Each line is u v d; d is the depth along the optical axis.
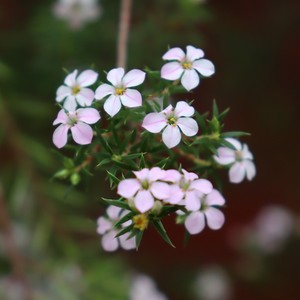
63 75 0.31
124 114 0.19
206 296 0.41
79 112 0.19
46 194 0.29
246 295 0.43
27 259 0.30
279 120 0.42
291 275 0.42
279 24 0.39
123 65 0.24
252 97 0.40
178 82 0.20
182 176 0.18
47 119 0.33
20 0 0.36
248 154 0.20
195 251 0.43
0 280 0.29
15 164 0.31
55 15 0.30
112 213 0.20
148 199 0.18
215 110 0.20
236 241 0.42
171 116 0.18
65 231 0.29
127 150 0.20
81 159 0.21
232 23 0.38
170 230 0.43
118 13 0.32
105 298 0.28
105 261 0.29
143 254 0.42
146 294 0.29
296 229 0.40
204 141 0.20
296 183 0.44
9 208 0.31
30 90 0.33
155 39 0.30
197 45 0.30
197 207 0.18
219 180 0.20
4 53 0.34
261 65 0.39
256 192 0.45
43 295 0.29
